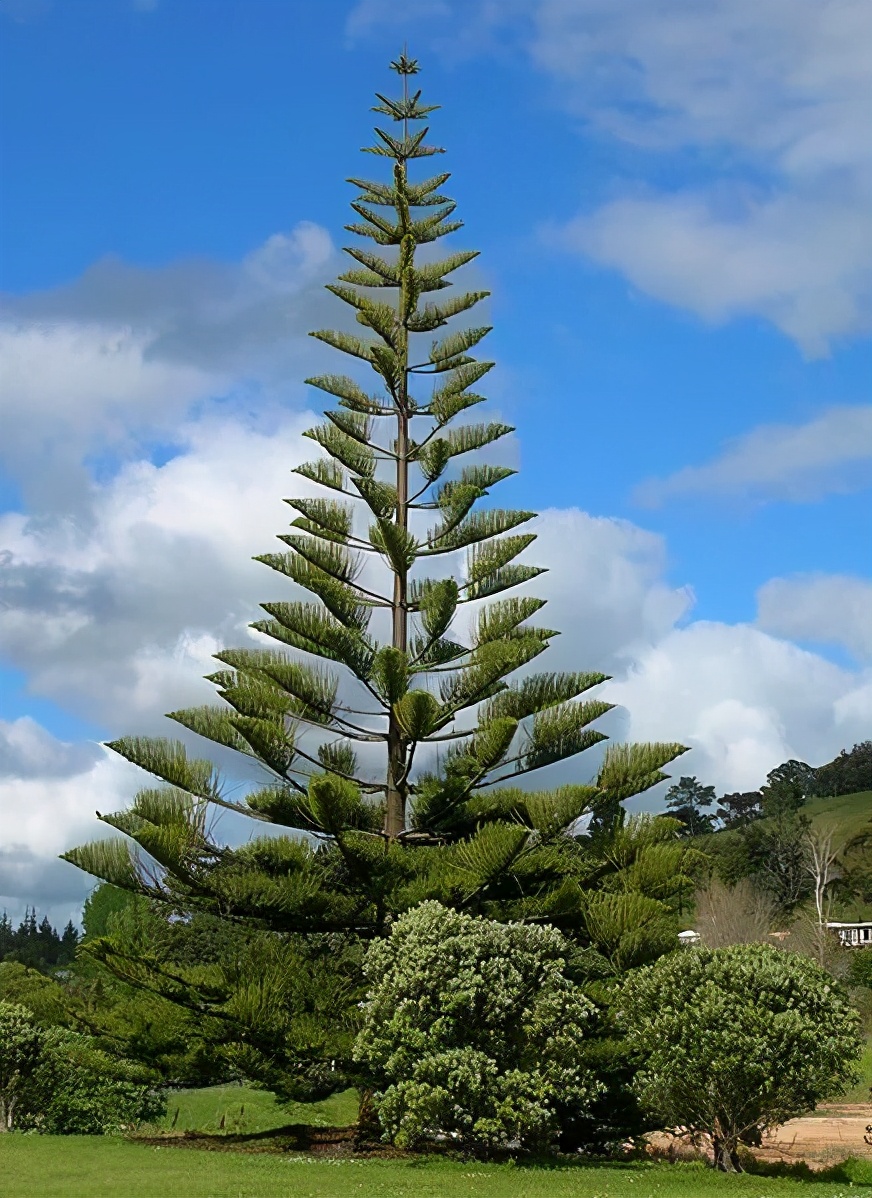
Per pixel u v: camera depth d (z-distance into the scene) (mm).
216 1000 17266
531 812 18562
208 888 17844
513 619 20391
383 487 20672
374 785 19297
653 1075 13867
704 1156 14523
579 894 17984
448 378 21672
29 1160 12984
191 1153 14453
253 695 19078
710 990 13305
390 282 22469
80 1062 17641
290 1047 16625
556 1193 10953
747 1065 12820
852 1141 18641
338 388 21469
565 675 20031
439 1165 13547
